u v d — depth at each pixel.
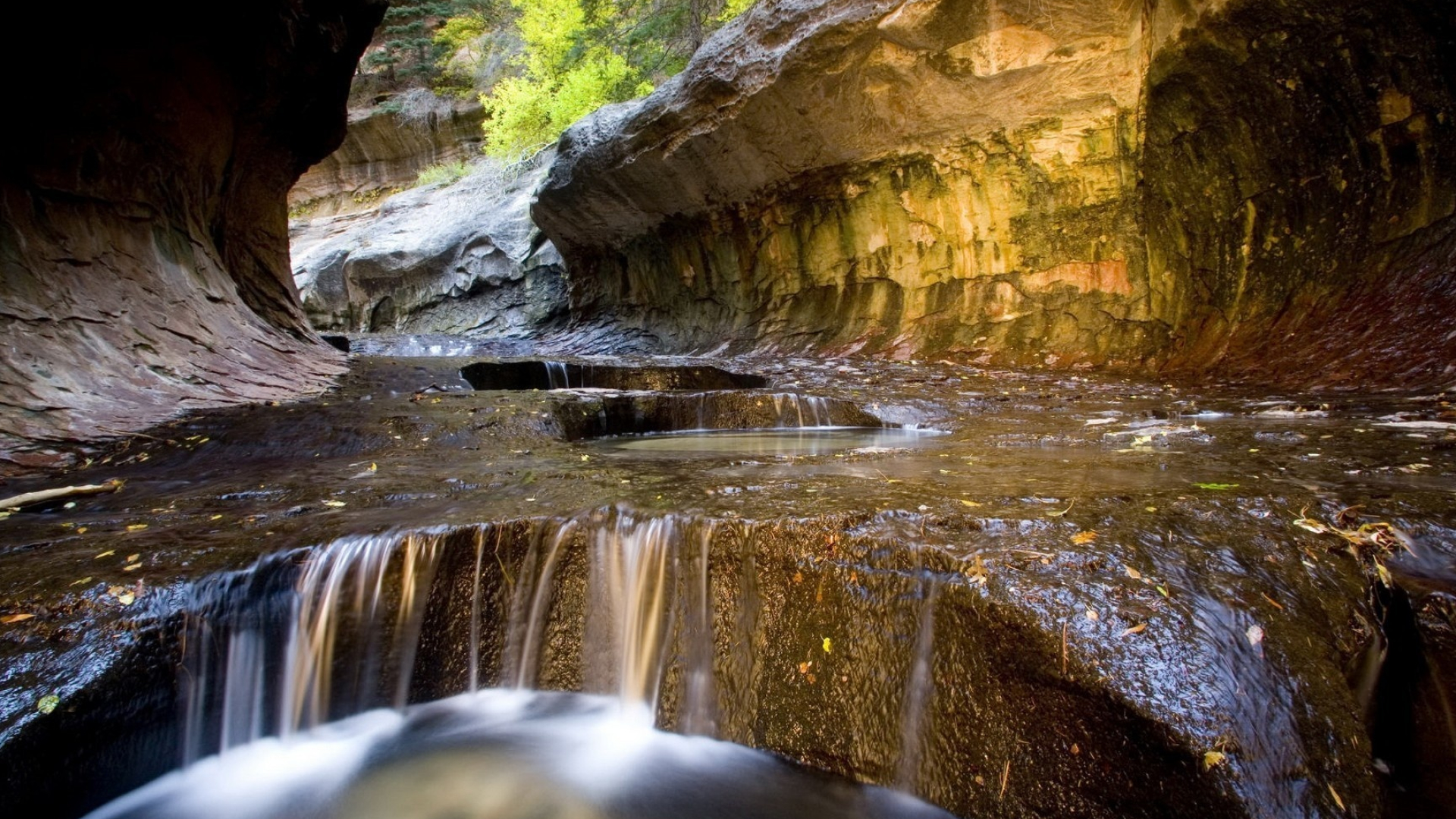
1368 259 6.46
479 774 2.52
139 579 2.49
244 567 2.62
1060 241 9.50
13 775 1.97
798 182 11.88
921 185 10.56
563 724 2.76
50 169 5.87
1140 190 8.58
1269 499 2.58
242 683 2.52
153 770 2.30
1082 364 8.99
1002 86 8.68
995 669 2.01
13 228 5.47
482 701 2.83
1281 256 7.22
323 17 8.34
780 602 2.49
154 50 6.57
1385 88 6.07
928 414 6.64
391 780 2.49
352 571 2.75
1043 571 2.11
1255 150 7.20
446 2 25.89
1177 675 1.79
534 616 2.88
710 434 6.84
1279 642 1.86
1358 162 6.52
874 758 2.21
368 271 21.86
